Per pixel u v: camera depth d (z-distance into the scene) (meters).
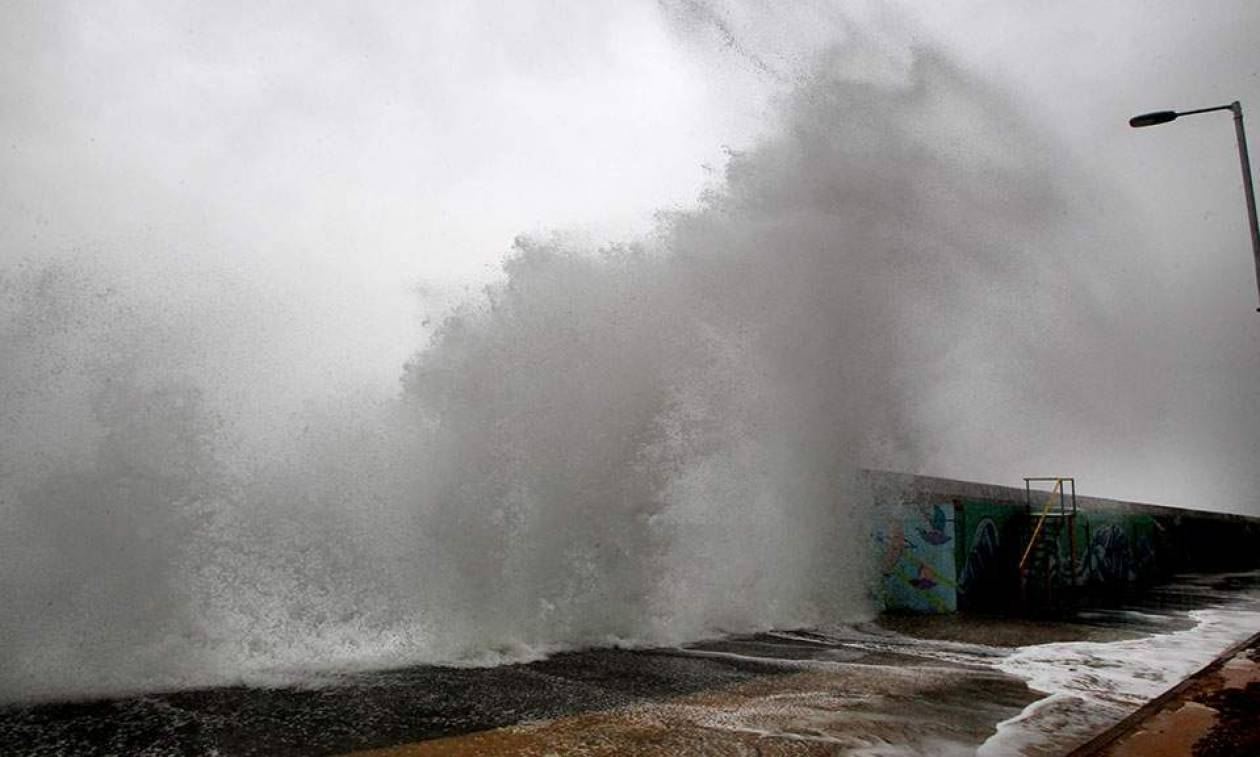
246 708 4.78
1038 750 4.33
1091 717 5.08
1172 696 5.27
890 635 8.55
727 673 6.20
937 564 10.69
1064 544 13.80
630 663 6.52
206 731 4.29
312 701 4.98
